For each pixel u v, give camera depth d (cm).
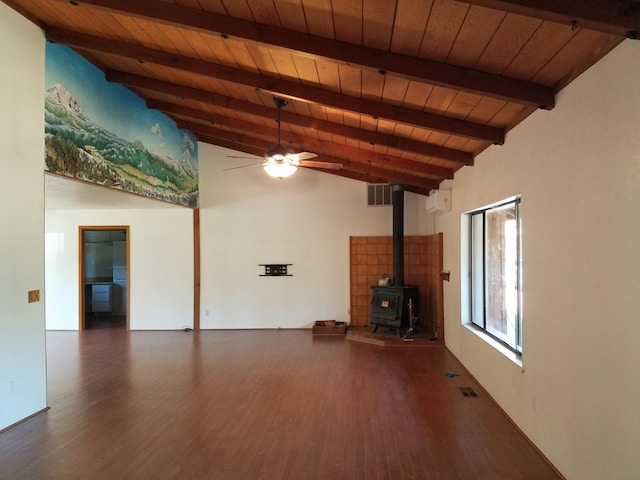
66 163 413
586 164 226
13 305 351
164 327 789
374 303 714
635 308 186
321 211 791
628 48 189
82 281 788
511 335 389
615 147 200
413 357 576
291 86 378
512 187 339
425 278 770
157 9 297
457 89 276
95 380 480
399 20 239
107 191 516
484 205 419
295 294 793
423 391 436
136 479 270
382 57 278
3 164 340
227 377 489
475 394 426
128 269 794
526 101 267
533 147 297
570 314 246
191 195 752
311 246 792
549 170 272
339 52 282
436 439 324
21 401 358
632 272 188
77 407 396
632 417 189
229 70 386
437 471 278
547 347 279
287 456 299
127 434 336
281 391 438
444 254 646
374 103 368
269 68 362
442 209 582
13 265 351
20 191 358
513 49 236
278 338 709
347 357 579
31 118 369
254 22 287
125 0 298
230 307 793
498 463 287
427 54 267
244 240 795
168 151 651
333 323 767
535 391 300
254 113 483
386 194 784
